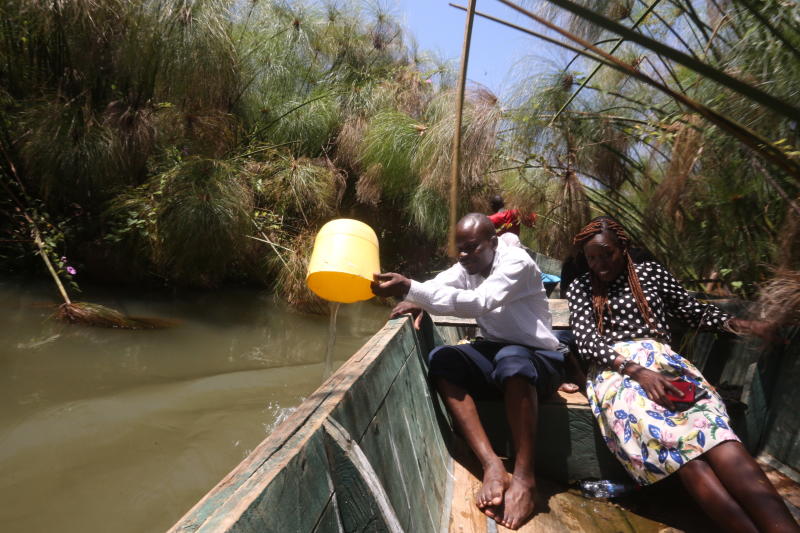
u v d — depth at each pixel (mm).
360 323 5273
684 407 1974
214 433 2730
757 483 1753
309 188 6363
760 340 2463
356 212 7531
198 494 2232
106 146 5059
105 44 5273
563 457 2346
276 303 5539
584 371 2705
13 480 2178
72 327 4035
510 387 2160
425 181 5902
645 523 2068
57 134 4867
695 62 1256
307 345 4383
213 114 5816
